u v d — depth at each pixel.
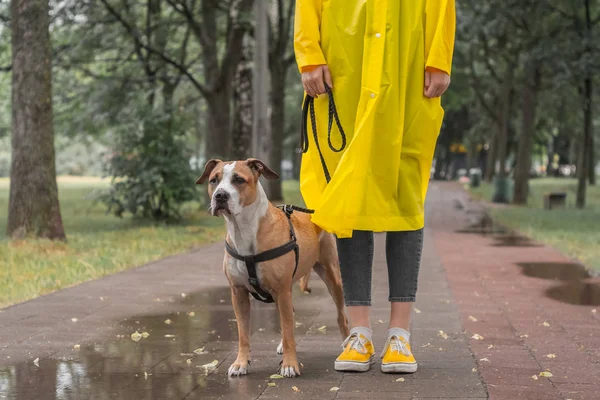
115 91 20.92
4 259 9.88
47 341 5.38
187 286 8.03
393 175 4.27
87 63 21.52
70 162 67.94
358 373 4.40
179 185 15.80
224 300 7.15
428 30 4.29
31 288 7.70
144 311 6.57
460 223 17.64
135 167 15.66
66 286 8.02
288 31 24.00
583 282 8.28
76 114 22.77
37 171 11.93
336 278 4.82
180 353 4.99
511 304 6.88
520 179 25.44
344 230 4.20
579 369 4.52
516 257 10.70
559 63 19.56
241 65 20.17
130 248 11.51
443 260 10.32
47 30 12.00
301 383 4.20
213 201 4.04
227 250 4.33
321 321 6.06
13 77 12.00
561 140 62.16
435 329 5.73
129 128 15.66
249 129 20.27
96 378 4.37
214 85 19.69
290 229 4.36
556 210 22.09
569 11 21.62
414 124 4.33
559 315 6.34
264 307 6.73
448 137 56.81
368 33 4.20
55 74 21.78
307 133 4.53
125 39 20.92
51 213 12.03
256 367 4.59
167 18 22.47
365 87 4.19
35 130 11.91
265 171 4.24
